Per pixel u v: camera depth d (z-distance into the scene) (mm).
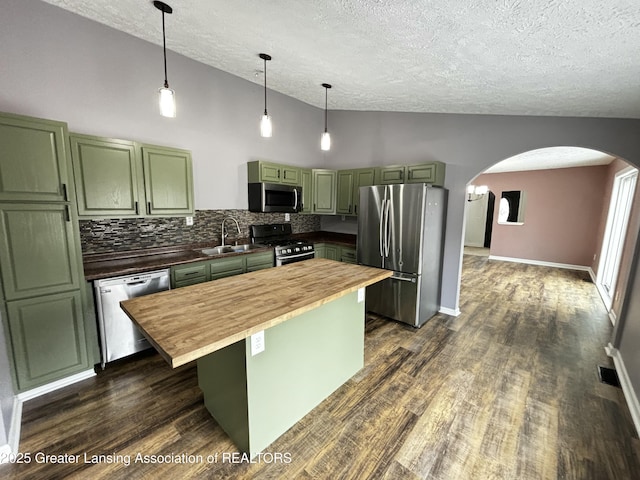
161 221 3203
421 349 2902
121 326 2463
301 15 1897
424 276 3387
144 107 2947
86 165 2428
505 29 1584
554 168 6590
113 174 2576
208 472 1560
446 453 1695
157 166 2852
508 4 1356
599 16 1332
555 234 6695
